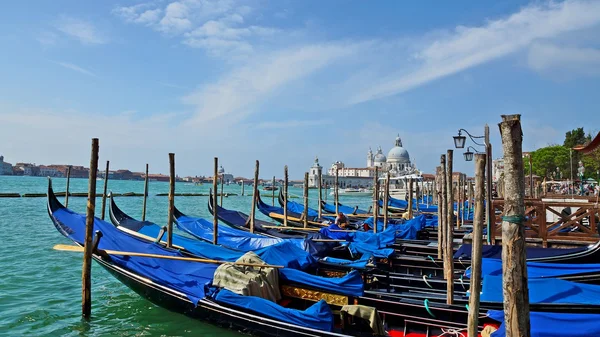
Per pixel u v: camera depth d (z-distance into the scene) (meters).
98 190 88.50
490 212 14.44
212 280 10.14
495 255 12.67
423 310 9.34
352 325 8.27
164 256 10.82
